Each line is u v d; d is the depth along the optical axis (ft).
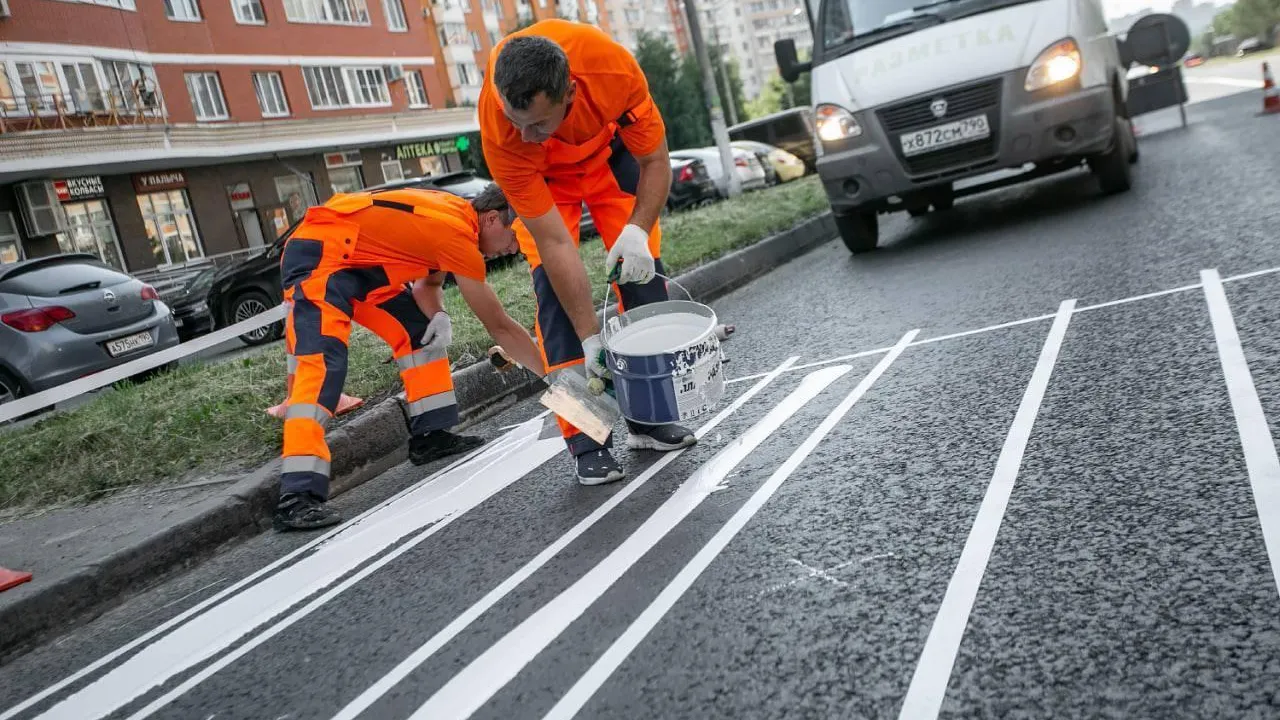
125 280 36.65
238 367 24.82
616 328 12.28
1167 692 6.23
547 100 10.51
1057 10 26.53
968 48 26.48
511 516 12.57
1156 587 7.46
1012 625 7.36
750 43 496.64
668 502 11.61
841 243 36.32
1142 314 15.48
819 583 8.66
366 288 15.34
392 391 19.03
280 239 47.96
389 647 9.35
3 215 84.12
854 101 27.40
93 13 93.91
